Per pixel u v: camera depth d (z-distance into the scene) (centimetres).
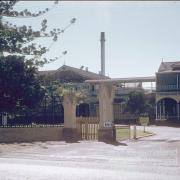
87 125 2269
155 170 1088
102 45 6172
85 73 5834
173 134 2734
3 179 954
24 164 1234
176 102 4734
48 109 2378
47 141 2144
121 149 1692
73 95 2253
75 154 1513
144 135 2562
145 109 4941
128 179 937
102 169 1112
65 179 947
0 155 1492
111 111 2200
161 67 5412
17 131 2222
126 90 5366
